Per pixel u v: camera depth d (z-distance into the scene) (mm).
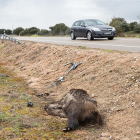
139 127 5426
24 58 17422
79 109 5676
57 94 9117
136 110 6062
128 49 11805
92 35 18578
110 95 7277
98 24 19750
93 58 10703
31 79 11906
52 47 15945
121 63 8758
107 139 5188
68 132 5582
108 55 10195
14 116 6336
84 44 15977
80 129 5715
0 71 14633
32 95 9023
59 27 48906
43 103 8023
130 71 7926
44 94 9211
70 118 5691
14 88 10008
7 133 5258
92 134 5453
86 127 5801
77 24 21234
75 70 10641
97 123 5898
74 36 21781
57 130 5695
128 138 5125
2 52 23547
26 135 5262
